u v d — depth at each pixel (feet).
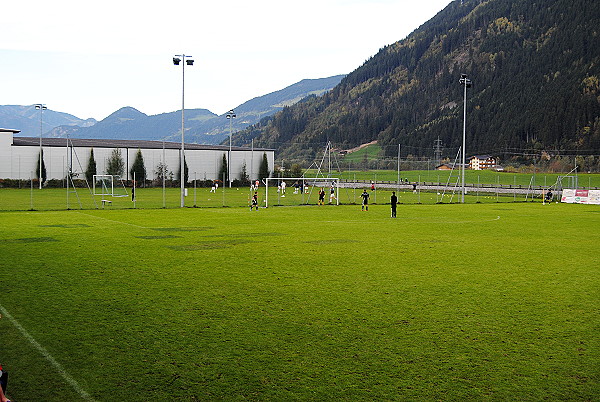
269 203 194.08
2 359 31.50
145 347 33.63
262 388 27.89
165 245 79.61
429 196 254.68
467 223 121.60
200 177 360.69
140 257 68.08
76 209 153.89
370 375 29.63
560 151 557.74
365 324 38.73
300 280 54.13
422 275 57.36
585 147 547.08
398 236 93.86
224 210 157.07
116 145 345.92
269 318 40.11
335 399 26.73
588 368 30.91
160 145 366.84
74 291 48.26
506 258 69.77
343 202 204.64
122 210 153.48
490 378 29.40
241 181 359.66
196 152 359.25
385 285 52.01
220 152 367.04
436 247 79.87
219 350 33.19
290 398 26.78
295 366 30.78
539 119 623.36
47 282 52.06
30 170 310.45
